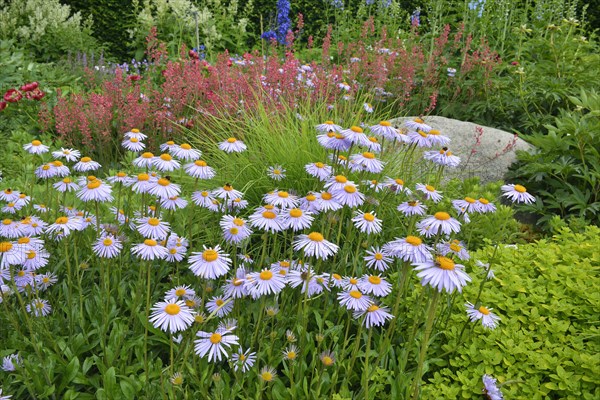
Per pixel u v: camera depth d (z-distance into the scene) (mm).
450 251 2498
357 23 9789
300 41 10438
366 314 2232
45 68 7824
